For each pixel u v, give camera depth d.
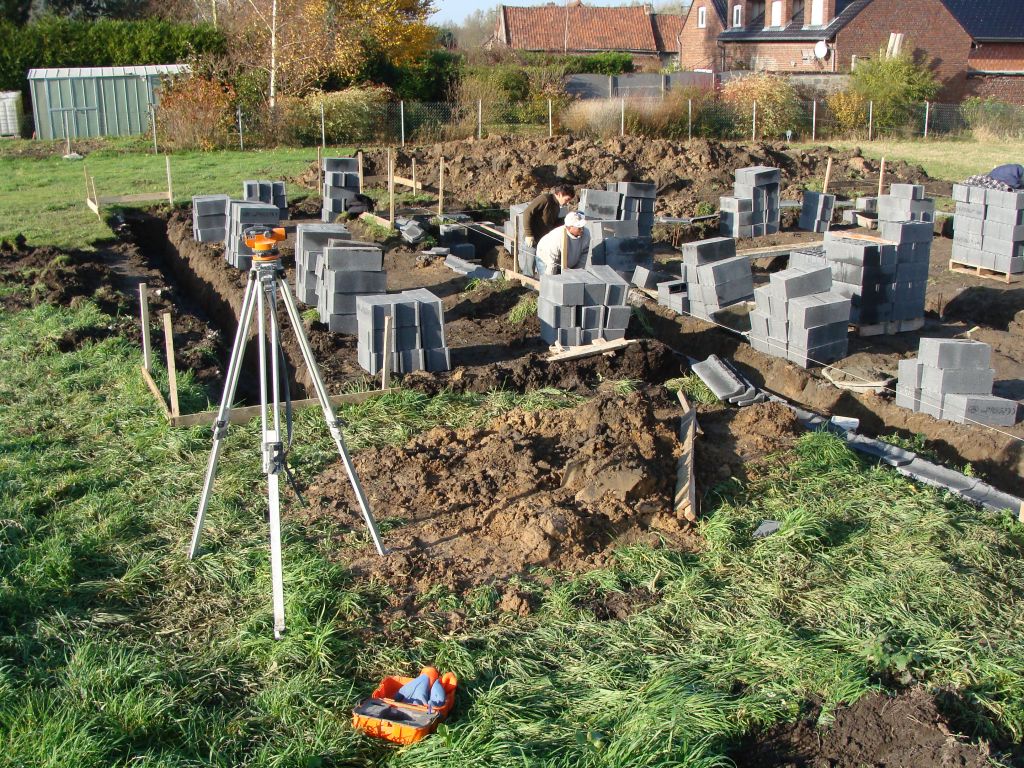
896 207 14.67
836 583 5.74
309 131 28.06
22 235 14.70
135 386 8.48
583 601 5.57
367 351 9.02
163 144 26.67
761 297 10.00
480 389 8.73
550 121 29.09
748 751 4.41
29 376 8.86
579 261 12.19
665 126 29.98
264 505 6.54
